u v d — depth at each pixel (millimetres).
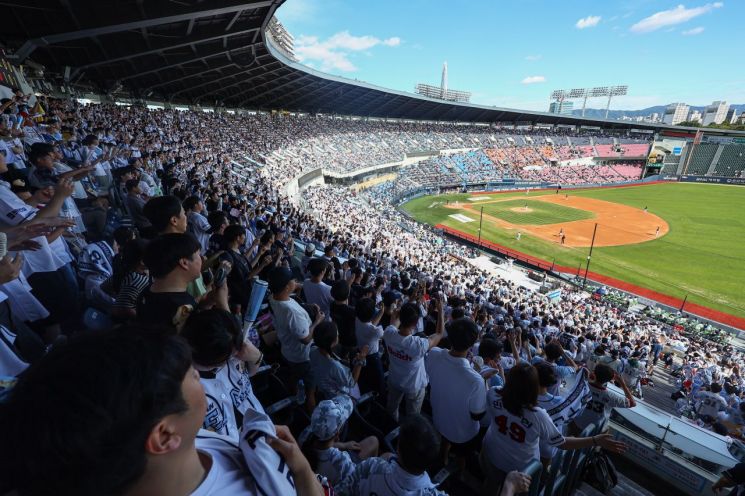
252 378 5512
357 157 70062
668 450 6297
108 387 971
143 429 1039
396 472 3082
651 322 29688
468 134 97250
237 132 52531
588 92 125562
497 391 4414
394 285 14539
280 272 5223
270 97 66188
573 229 52000
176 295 3395
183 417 1196
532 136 104375
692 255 43125
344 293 6695
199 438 1640
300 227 21250
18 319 4258
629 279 37656
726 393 14750
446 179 78562
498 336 11258
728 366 21156
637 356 18984
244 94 61875
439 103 85562
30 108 14734
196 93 54156
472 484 5027
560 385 6887
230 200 15750
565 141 104438
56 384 961
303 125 70562
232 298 6734
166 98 50281
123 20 22578
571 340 16703
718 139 99250
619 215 58969
